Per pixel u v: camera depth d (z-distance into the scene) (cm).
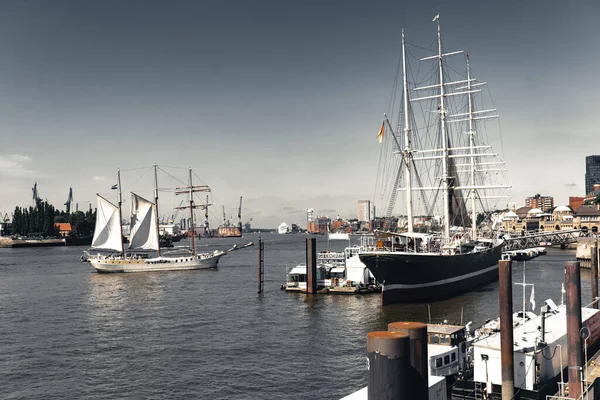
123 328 7694
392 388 2070
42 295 11450
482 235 17475
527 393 3828
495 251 13475
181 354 6150
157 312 9056
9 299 10838
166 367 5641
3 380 5275
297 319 8175
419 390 2336
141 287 12825
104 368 5641
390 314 8394
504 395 3622
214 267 18138
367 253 9106
